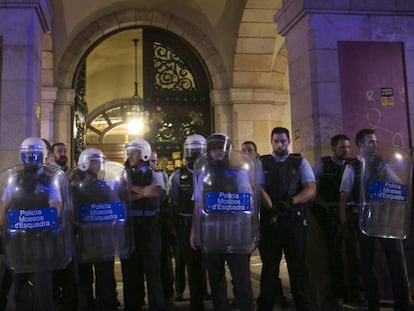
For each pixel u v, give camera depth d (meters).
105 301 3.90
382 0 5.63
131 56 14.29
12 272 3.79
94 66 14.54
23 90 5.50
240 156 3.43
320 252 4.64
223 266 3.59
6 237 3.35
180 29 10.60
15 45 5.55
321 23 5.54
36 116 5.78
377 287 4.11
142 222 4.30
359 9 5.59
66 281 4.38
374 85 5.54
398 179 3.99
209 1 9.77
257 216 3.44
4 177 3.40
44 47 9.37
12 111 5.47
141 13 10.45
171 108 10.76
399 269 4.00
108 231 3.75
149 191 4.26
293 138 5.99
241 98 10.17
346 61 5.52
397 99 5.55
